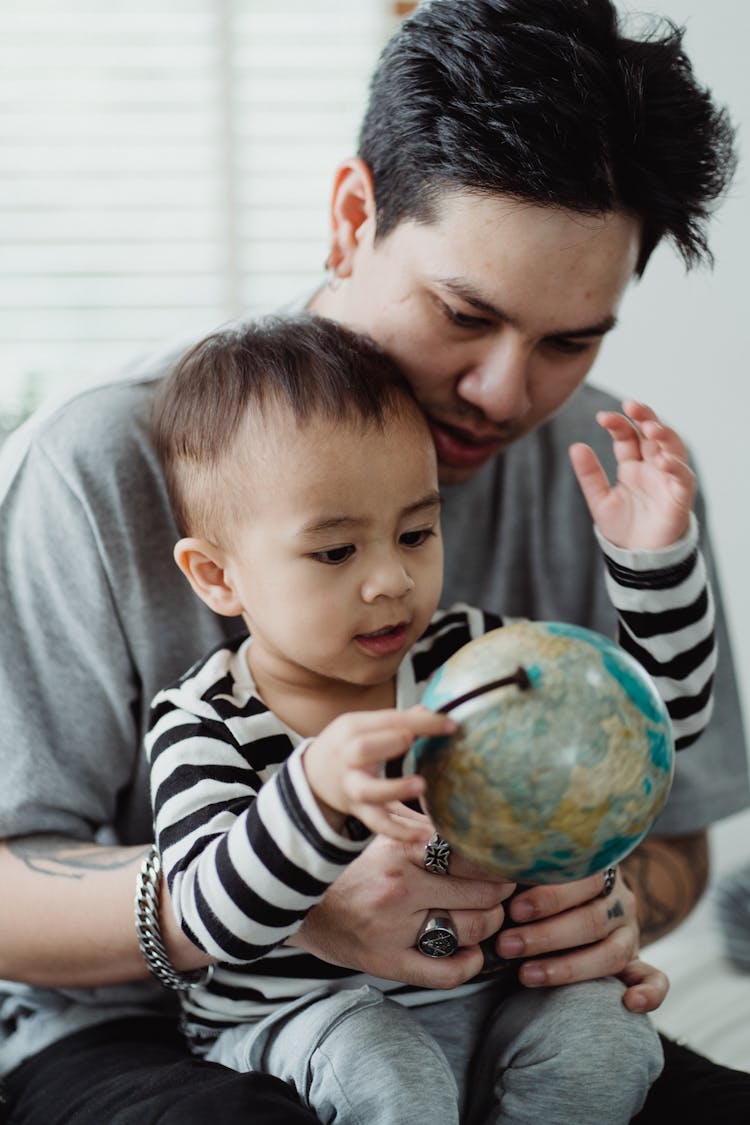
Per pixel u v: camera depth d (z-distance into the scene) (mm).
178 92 2219
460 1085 944
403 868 839
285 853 749
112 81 2215
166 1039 1038
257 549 923
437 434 1054
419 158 951
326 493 897
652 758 729
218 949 792
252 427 922
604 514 995
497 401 991
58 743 1038
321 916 855
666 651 994
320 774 729
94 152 2227
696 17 2035
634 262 1001
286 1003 926
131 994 1073
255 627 954
